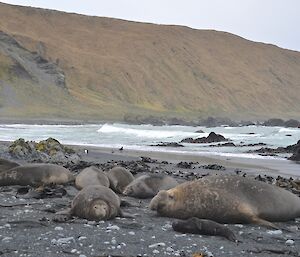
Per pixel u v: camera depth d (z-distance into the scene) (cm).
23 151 2291
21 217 931
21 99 10325
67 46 14600
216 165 2309
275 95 17200
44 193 1212
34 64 11875
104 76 13650
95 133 5497
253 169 2325
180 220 936
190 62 16550
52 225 865
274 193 984
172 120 10619
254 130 6969
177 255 686
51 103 10662
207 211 971
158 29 17550
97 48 15712
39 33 15462
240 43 19312
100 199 945
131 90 13638
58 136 4884
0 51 11181
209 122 10619
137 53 15825
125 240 766
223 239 807
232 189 973
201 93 15362
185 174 1903
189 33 18450
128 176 1391
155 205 1029
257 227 927
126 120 10075
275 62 19050
